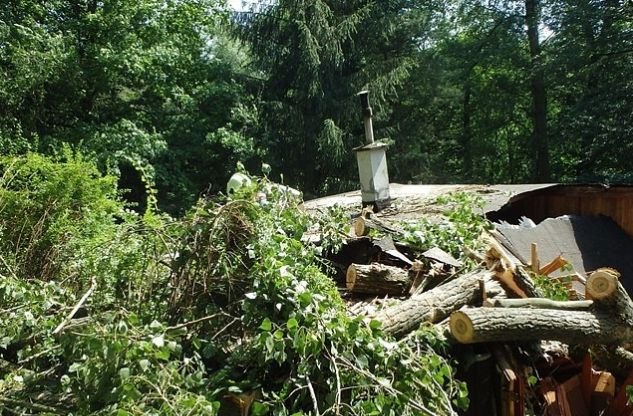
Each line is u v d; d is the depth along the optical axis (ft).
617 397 16.10
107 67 52.31
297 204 15.56
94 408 10.11
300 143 64.95
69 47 50.65
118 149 52.11
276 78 66.64
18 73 44.52
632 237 27.12
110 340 9.89
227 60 72.28
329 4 66.69
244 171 15.34
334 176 66.95
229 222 12.66
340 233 18.86
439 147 82.74
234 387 10.61
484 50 76.95
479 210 24.71
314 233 19.44
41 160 21.80
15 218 20.25
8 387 11.50
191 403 9.19
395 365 11.28
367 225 20.66
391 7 70.38
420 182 70.54
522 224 25.76
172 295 12.87
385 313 13.83
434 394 11.12
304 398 10.61
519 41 76.07
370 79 65.21
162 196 59.41
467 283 15.03
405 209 25.99
